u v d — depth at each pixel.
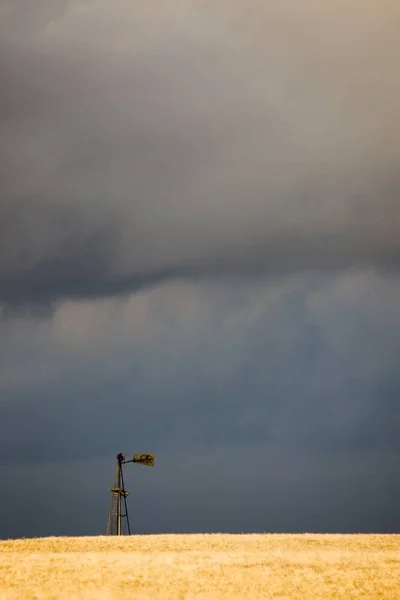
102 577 81.88
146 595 73.94
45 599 72.44
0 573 83.88
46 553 99.81
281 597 73.06
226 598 72.69
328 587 77.56
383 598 73.50
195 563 90.31
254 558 94.12
